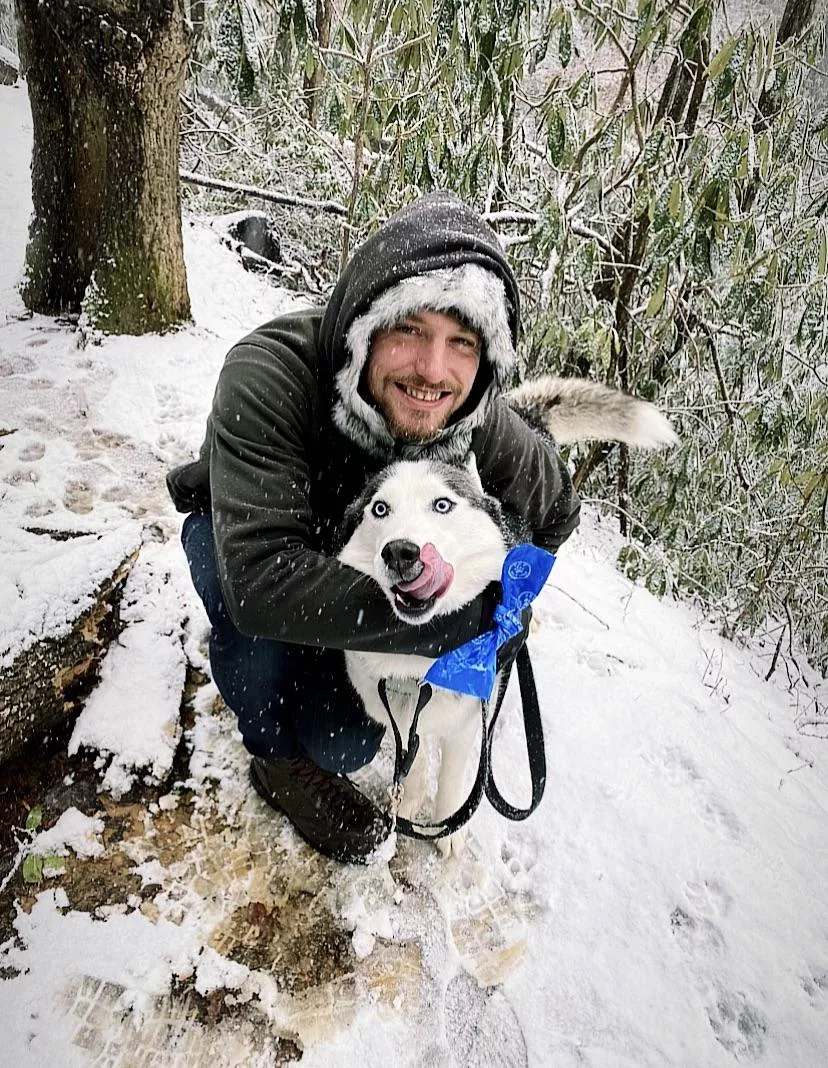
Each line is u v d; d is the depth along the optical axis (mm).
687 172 3432
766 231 3787
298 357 1583
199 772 1950
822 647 4395
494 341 1546
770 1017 1662
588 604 3217
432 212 1520
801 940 1842
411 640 1439
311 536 1634
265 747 1745
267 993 1514
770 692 3227
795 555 4203
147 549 2574
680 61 3504
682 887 1918
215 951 1560
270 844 1814
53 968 1458
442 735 1803
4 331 4055
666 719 2539
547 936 1757
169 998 1466
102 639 2061
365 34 3986
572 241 3867
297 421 1509
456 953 1680
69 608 1834
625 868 1944
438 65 3545
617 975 1692
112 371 3754
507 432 1872
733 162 3158
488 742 1605
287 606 1331
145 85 3654
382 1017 1524
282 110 6219
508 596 1503
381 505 1500
